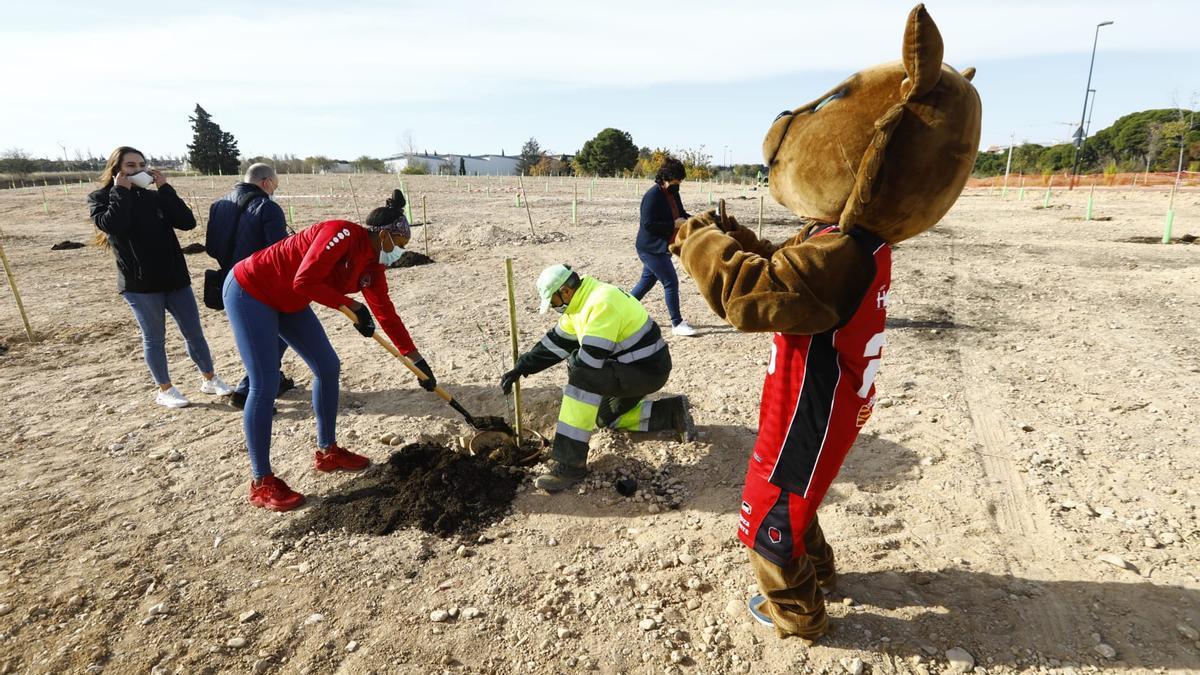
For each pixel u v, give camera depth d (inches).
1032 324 260.5
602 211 750.5
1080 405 179.0
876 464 151.9
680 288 350.0
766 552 91.3
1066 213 741.9
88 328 281.7
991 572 113.2
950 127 71.4
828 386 83.1
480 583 116.6
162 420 188.2
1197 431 158.7
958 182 74.7
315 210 756.6
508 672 97.0
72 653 101.0
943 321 268.8
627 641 102.1
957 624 101.7
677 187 246.8
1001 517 129.5
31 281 382.6
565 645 101.7
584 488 146.6
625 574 117.3
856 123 74.9
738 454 159.9
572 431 143.8
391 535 131.3
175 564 123.0
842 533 126.2
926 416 175.6
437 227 590.6
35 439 176.6
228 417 190.4
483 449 161.0
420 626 106.1
